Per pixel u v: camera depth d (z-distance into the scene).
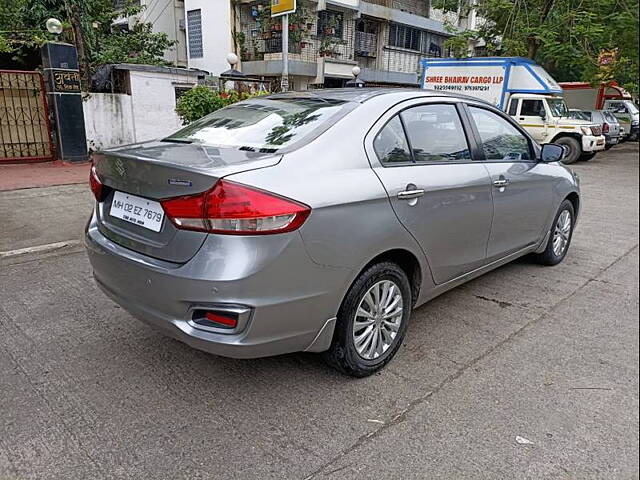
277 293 2.21
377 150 2.70
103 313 3.49
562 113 14.15
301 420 2.40
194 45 20.69
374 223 2.54
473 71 14.52
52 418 2.38
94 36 14.66
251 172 2.19
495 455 2.20
